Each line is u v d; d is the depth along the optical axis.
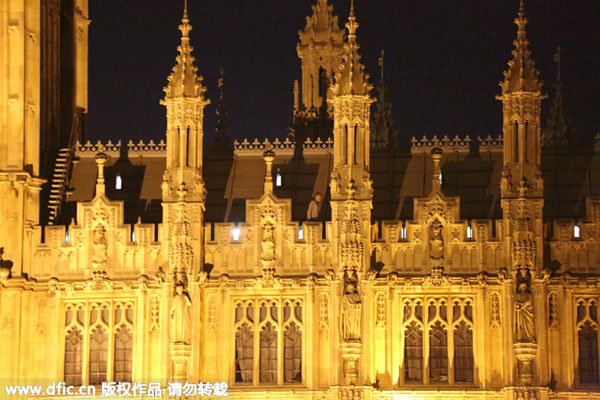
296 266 76.00
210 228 76.94
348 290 74.38
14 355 76.00
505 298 74.44
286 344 75.81
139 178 81.12
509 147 75.31
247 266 76.38
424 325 74.94
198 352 75.25
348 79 75.81
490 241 75.06
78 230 77.19
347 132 75.75
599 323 74.44
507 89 75.50
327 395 74.81
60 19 85.25
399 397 74.44
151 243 76.62
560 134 85.50
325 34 85.75
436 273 74.75
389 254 75.56
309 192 79.56
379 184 79.38
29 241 77.44
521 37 75.88
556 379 74.19
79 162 82.19
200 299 75.81
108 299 76.62
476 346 74.56
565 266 74.94
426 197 76.75
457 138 80.19
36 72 78.94
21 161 77.44
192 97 76.62
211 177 80.56
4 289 76.44
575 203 78.12
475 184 79.06
